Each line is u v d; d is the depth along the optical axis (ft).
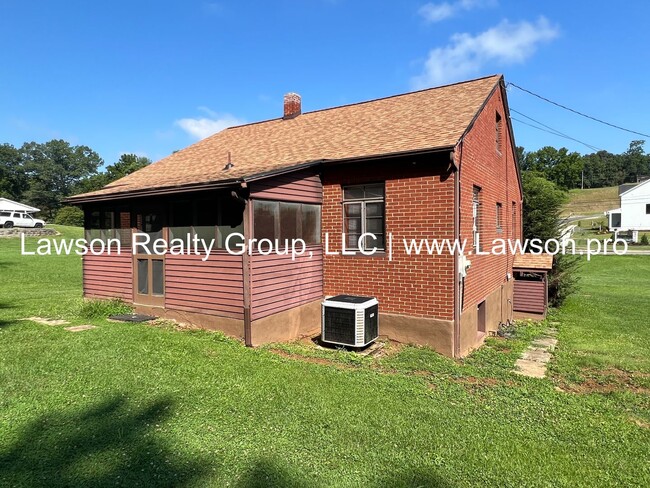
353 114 39.55
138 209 30.58
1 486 10.22
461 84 37.47
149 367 18.92
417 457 12.34
